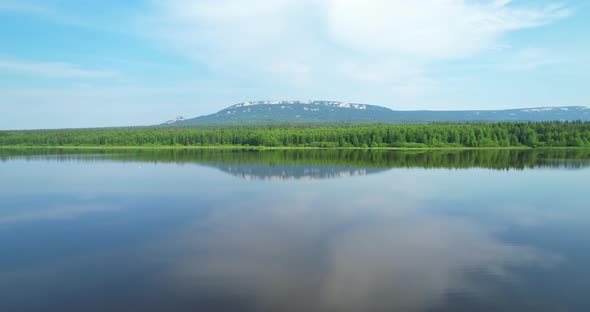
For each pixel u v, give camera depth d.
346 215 47.84
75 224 44.84
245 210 51.03
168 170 96.62
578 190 64.81
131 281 28.28
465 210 50.44
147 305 24.55
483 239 37.94
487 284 27.45
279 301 24.88
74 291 26.75
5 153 162.12
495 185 70.19
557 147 169.38
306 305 24.39
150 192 65.56
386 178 79.69
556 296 25.56
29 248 36.28
